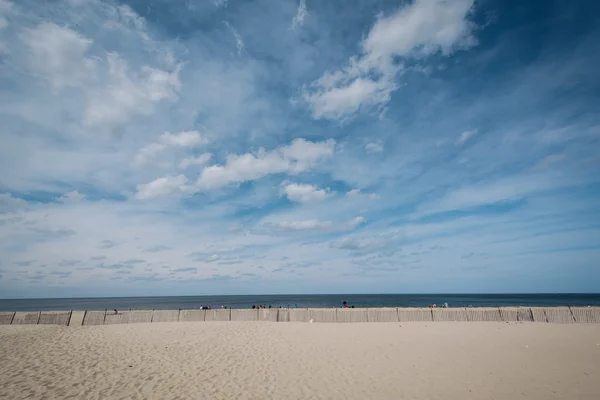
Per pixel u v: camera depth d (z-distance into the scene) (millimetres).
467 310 26688
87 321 25453
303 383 10961
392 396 9852
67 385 10250
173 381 10914
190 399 9367
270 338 18672
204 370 12281
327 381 11195
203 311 27391
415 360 13977
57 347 15523
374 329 22109
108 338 18281
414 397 9789
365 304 93250
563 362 13734
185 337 18844
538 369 12703
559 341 18000
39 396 9281
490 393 10133
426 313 26531
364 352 15359
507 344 17172
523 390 10398
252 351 15453
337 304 93938
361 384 10914
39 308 96062
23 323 25109
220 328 22391
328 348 16172
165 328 22406
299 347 16375
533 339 18531
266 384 10812
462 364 13367
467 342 17641
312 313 26547
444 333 20453
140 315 26484
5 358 13250
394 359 14133
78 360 13211
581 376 11844
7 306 112438
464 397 9820
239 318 27406
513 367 12969
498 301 106875
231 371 12219
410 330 21641
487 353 15227
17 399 9023
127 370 12031
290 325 24000
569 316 25484
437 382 11141
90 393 9625
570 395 9984
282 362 13562
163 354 14609
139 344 16656
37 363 12617
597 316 25188
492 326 23406
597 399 9656
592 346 16781
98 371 11805
